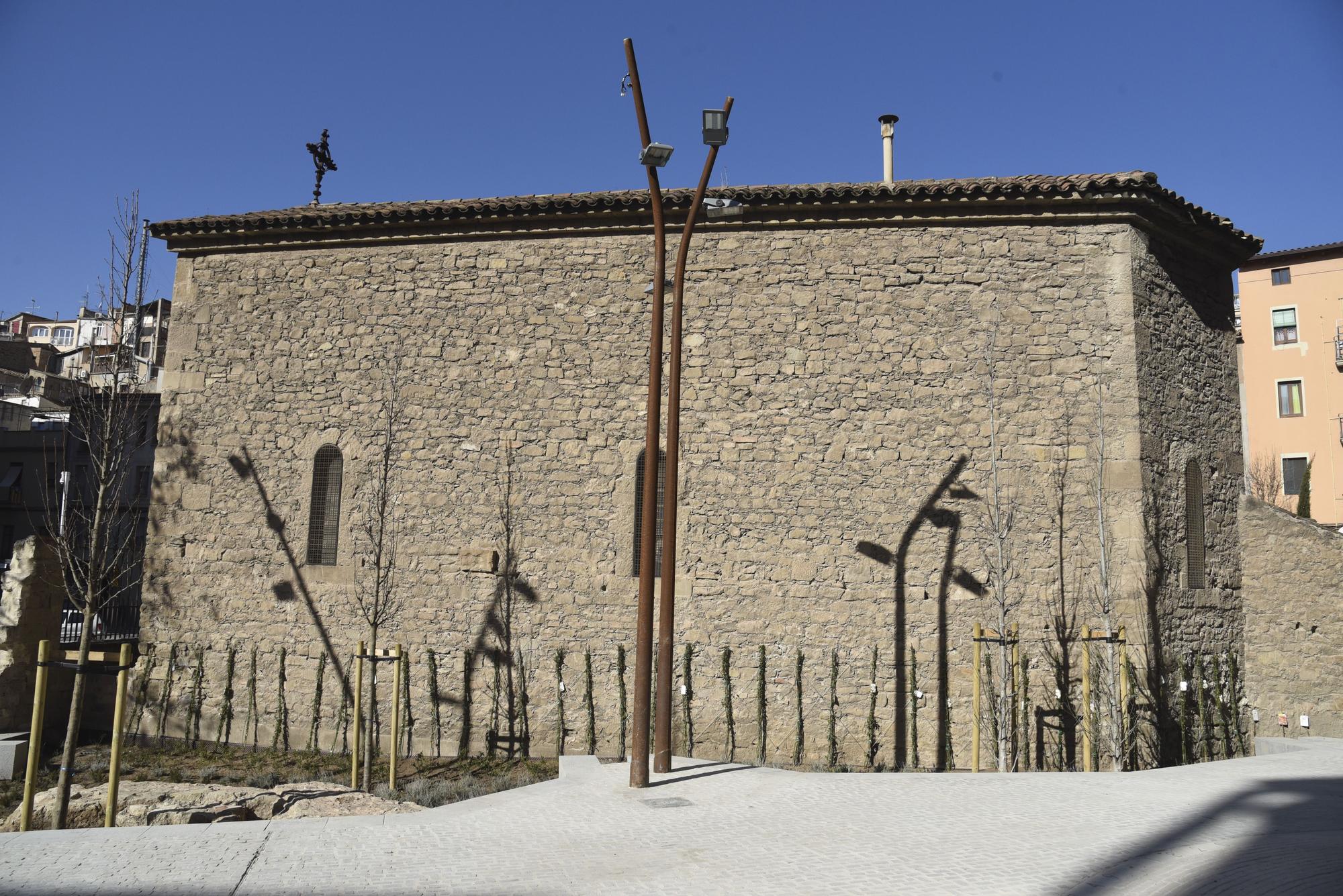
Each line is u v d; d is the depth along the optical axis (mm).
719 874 6508
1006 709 11625
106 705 14570
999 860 6723
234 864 6801
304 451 14438
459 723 13422
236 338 14969
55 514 28484
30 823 9281
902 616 12766
